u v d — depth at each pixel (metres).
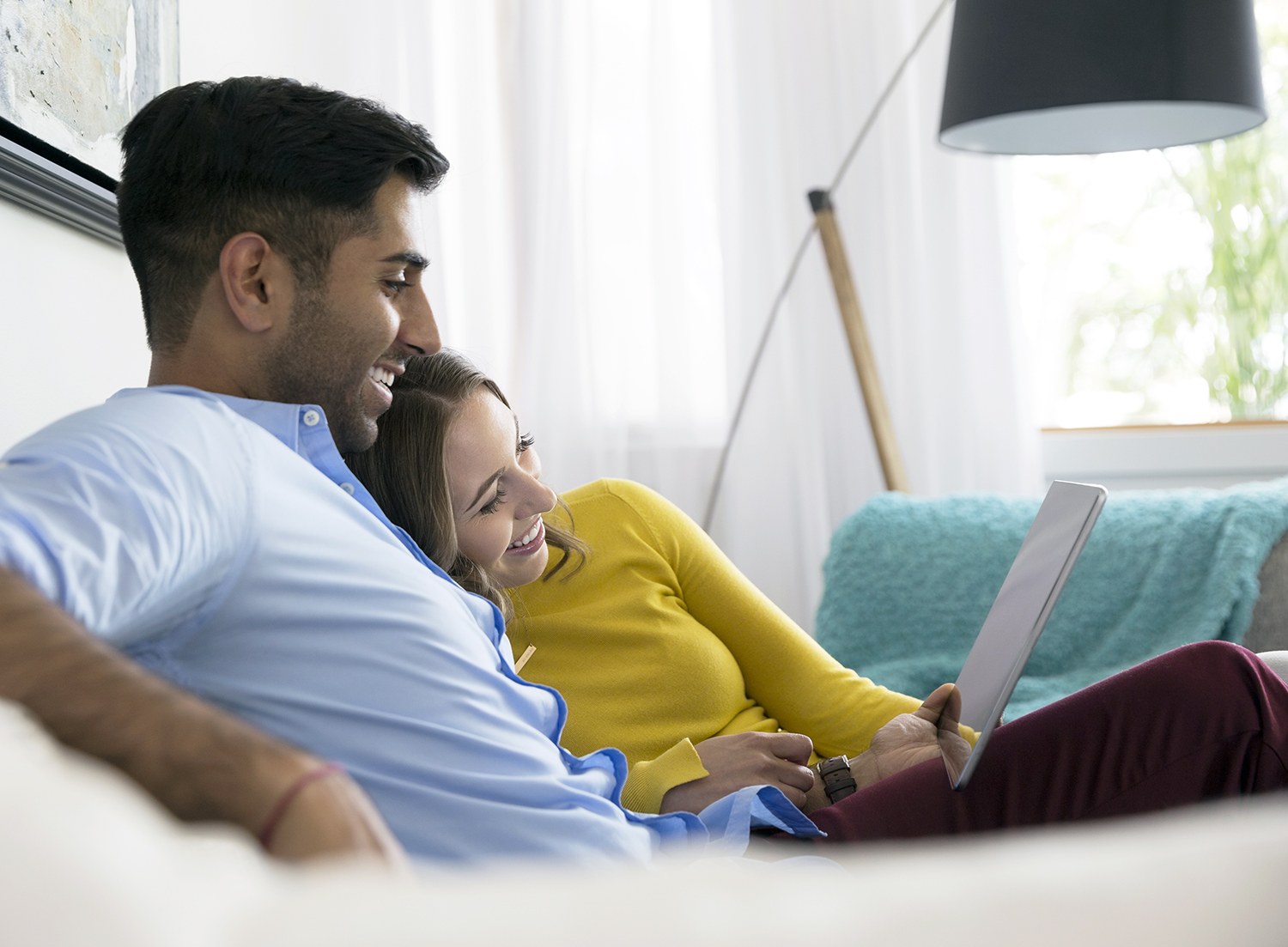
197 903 0.20
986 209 2.68
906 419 2.69
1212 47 1.87
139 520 0.55
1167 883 0.20
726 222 2.72
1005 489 2.67
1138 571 1.84
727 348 2.72
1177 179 2.80
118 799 0.24
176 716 0.39
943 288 2.70
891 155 2.68
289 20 2.40
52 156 1.31
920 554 1.96
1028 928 0.19
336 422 0.94
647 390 2.75
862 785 1.26
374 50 2.65
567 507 1.49
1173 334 2.82
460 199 2.70
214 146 0.87
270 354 0.89
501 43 2.75
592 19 2.70
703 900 0.20
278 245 0.88
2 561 0.46
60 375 1.39
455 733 0.76
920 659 1.88
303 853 0.35
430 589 0.80
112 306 1.54
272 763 0.37
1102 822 1.04
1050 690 1.76
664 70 2.69
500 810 0.76
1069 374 2.87
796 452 2.70
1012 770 1.06
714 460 2.76
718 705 1.40
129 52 1.54
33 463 0.55
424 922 0.19
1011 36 1.92
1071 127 2.21
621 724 1.37
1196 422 2.80
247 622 0.69
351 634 0.73
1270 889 0.20
